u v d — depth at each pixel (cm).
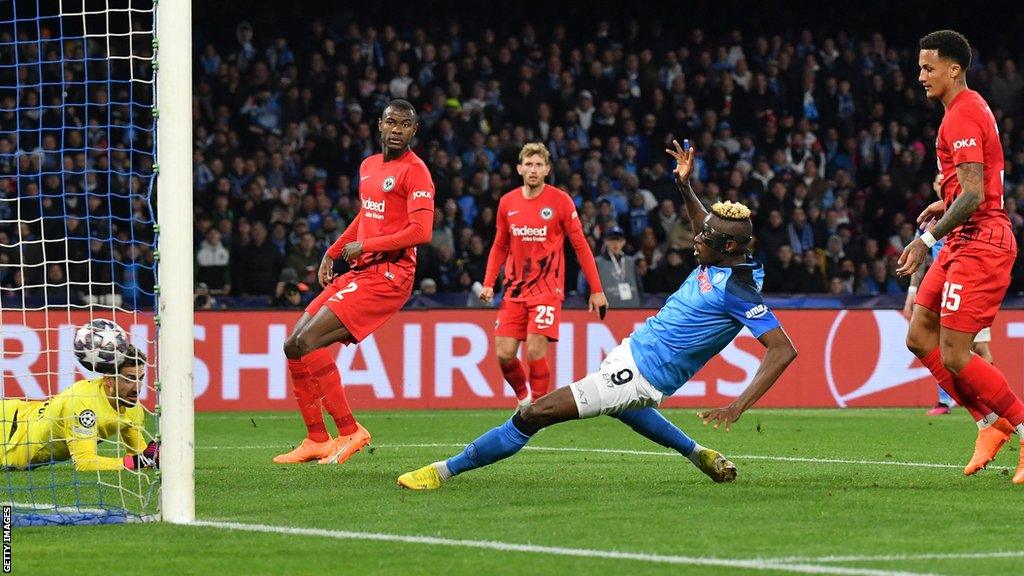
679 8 5009
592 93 4481
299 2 4703
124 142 4153
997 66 4916
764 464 1838
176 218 1294
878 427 2555
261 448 2161
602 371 1459
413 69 4494
